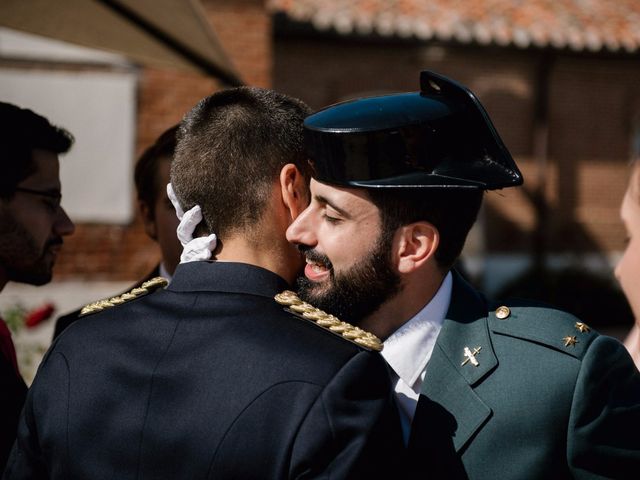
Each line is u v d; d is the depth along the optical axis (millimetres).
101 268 7410
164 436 1163
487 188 1287
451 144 1322
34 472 1309
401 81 10055
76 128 7324
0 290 1970
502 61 10312
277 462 1115
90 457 1207
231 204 1325
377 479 1143
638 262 1729
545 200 10492
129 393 1216
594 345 1325
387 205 1303
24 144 1887
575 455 1270
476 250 10344
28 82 7184
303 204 1365
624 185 10719
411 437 1312
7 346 1884
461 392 1321
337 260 1327
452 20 9727
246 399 1148
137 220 7473
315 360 1172
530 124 10477
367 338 1234
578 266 10156
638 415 1304
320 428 1115
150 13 2811
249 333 1219
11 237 1900
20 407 1673
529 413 1279
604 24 10305
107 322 1332
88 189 7383
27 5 2750
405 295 1375
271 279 1311
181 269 1349
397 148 1290
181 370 1202
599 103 10641
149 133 7473
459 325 1392
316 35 9633
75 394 1252
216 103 1387
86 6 2773
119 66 7355
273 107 1365
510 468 1266
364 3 9797
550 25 10031
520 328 1368
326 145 1299
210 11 7641
